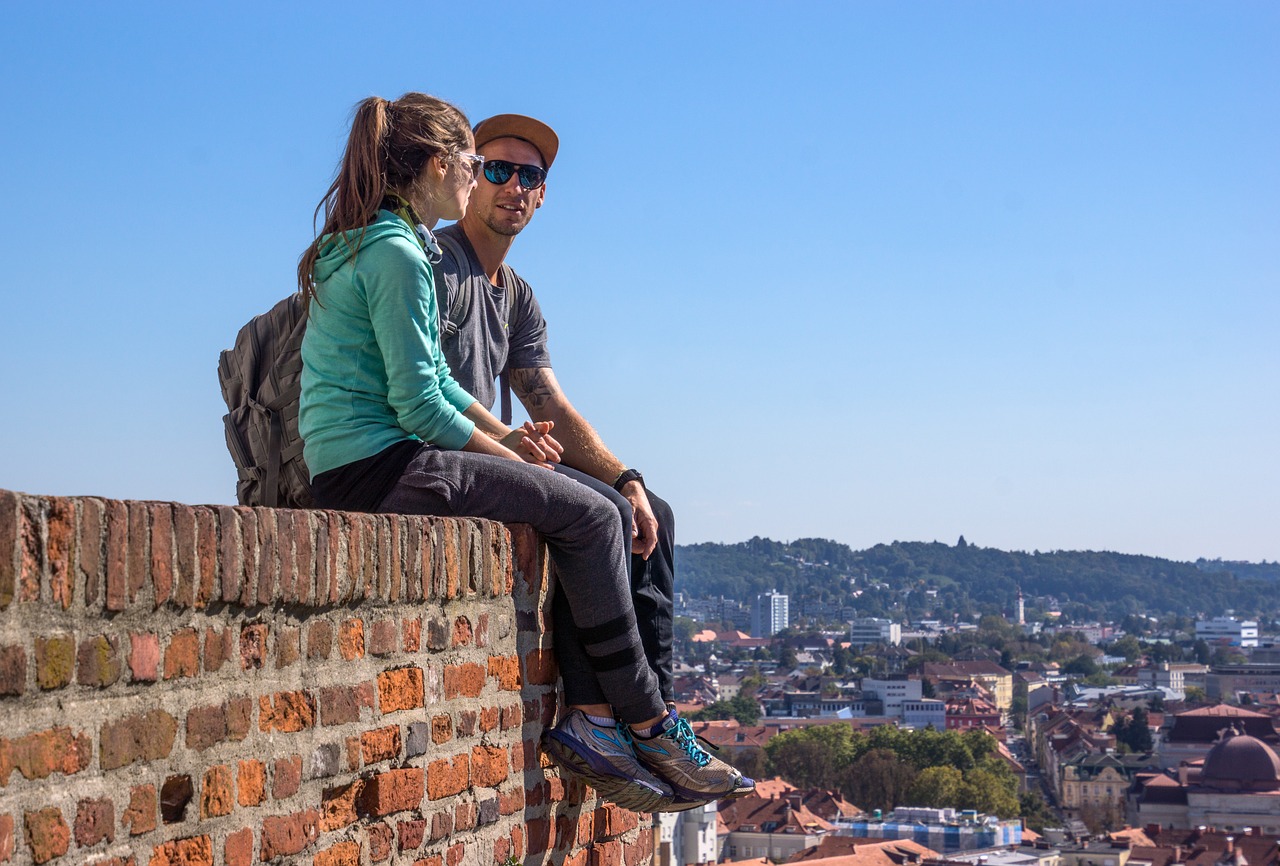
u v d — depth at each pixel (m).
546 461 4.33
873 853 79.56
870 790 139.50
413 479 3.97
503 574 4.05
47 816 2.31
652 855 5.34
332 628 3.20
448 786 3.72
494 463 4.09
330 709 3.18
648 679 4.37
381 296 3.92
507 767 4.08
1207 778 139.38
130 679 2.52
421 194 4.18
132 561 2.51
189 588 2.66
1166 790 137.38
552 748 4.37
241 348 4.44
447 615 3.74
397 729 3.46
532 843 4.28
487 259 5.07
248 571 2.83
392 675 3.45
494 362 4.98
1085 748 158.25
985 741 155.00
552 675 4.45
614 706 4.36
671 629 4.73
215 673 2.78
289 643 3.04
